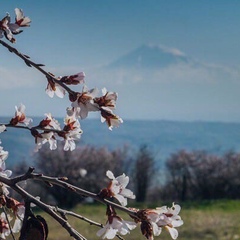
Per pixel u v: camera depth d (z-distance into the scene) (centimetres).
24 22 331
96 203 4106
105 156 4434
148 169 4812
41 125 351
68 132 347
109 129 321
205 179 4928
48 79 325
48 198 3959
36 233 309
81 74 326
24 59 324
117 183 313
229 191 4934
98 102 322
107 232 311
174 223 311
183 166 4941
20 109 356
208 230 2616
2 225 366
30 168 321
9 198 355
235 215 3328
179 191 4956
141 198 4872
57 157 4212
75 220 3039
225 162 4938
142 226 310
